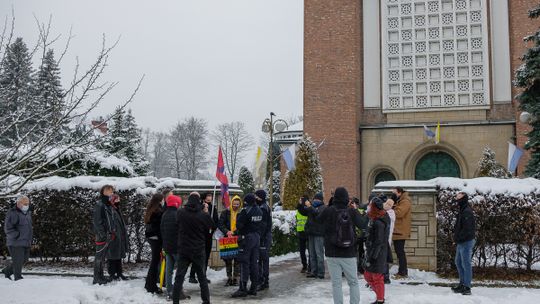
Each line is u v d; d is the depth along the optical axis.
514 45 24.53
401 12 27.08
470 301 9.69
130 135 34.25
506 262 13.55
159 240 10.98
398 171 26.31
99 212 11.66
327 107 26.47
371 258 9.58
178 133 80.06
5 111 8.84
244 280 10.79
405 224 13.05
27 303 9.15
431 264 14.02
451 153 25.70
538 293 10.95
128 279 12.71
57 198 15.29
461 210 11.12
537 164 19.34
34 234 15.27
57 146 8.96
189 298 10.43
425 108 26.25
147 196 15.04
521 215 13.27
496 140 25.05
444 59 26.38
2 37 8.45
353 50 26.48
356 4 27.14
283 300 10.39
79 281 11.02
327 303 9.95
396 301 9.91
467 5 26.16
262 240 11.72
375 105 27.19
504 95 25.30
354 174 25.80
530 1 24.39
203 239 9.80
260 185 19.69
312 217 13.77
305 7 27.33
